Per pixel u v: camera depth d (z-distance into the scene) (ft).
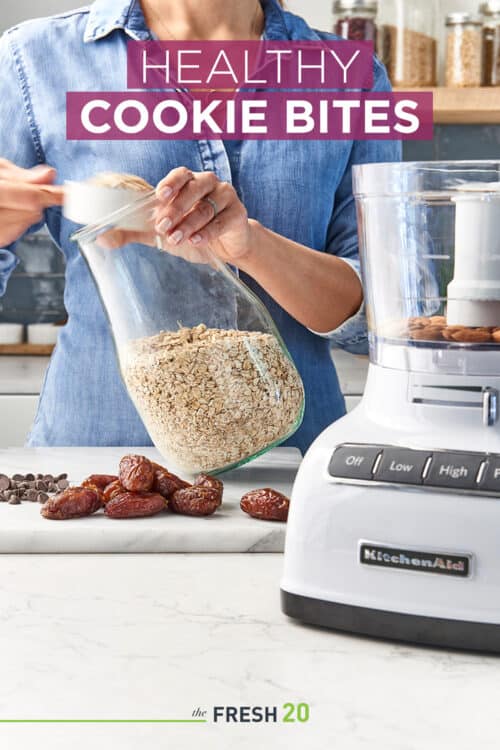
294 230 5.08
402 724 2.04
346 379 8.08
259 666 2.32
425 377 2.60
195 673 2.27
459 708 2.12
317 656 2.39
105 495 3.61
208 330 3.89
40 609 2.68
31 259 9.98
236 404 3.85
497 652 2.43
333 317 4.79
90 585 2.90
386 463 2.54
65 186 3.86
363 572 2.52
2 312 10.03
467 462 2.47
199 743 1.97
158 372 3.83
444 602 2.44
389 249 2.67
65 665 2.31
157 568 3.09
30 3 9.54
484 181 2.52
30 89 5.06
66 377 5.06
